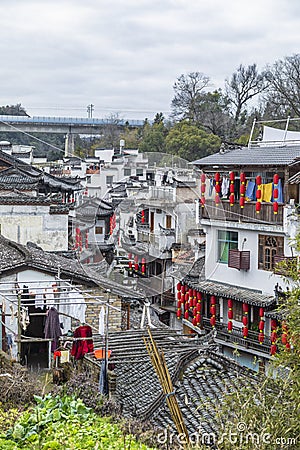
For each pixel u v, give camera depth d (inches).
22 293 743.1
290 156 1166.3
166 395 495.5
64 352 684.1
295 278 422.9
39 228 1524.4
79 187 1955.0
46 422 414.3
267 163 1160.8
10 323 761.0
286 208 1122.7
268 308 1149.7
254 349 1174.3
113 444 391.2
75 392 526.6
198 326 1246.9
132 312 941.8
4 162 1945.1
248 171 1215.6
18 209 1513.3
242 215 1222.3
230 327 1208.8
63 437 394.6
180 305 1244.5
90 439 394.0
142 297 785.6
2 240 1007.0
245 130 2118.6
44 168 2498.8
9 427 413.4
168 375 504.4
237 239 1250.6
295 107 1995.6
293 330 400.8
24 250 896.9
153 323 912.9
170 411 500.7
